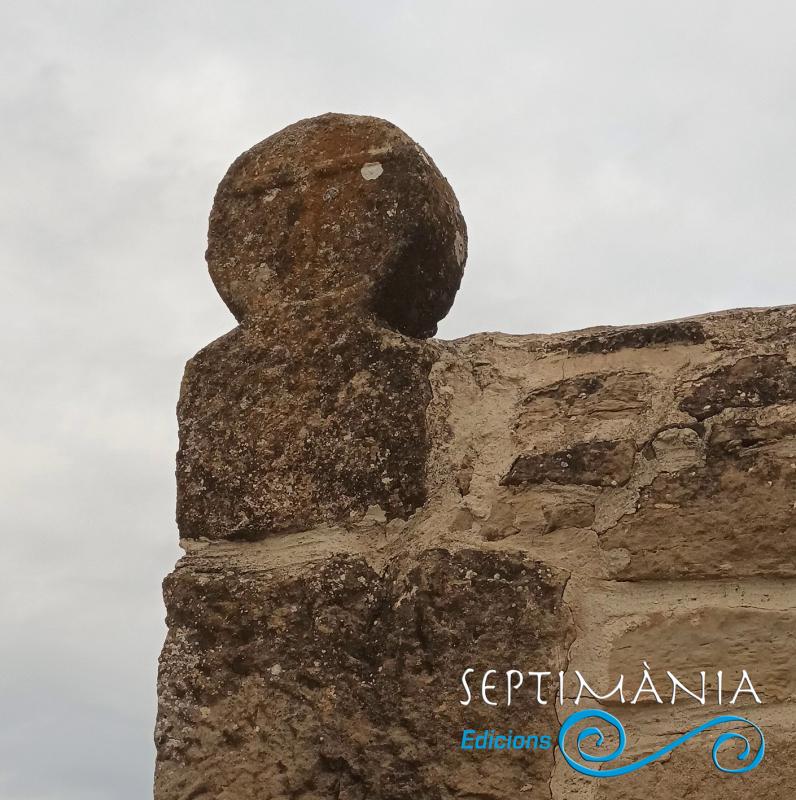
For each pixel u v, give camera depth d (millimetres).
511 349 2619
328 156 2705
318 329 2609
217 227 2764
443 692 2357
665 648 2330
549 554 2426
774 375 2422
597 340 2566
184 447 2645
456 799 2303
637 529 2406
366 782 2346
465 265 2746
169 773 2457
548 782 2287
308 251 2664
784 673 2275
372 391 2547
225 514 2578
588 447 2477
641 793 2258
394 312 2621
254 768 2404
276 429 2584
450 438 2529
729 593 2344
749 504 2363
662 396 2475
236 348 2662
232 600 2508
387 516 2488
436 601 2404
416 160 2637
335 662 2416
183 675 2500
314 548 2502
